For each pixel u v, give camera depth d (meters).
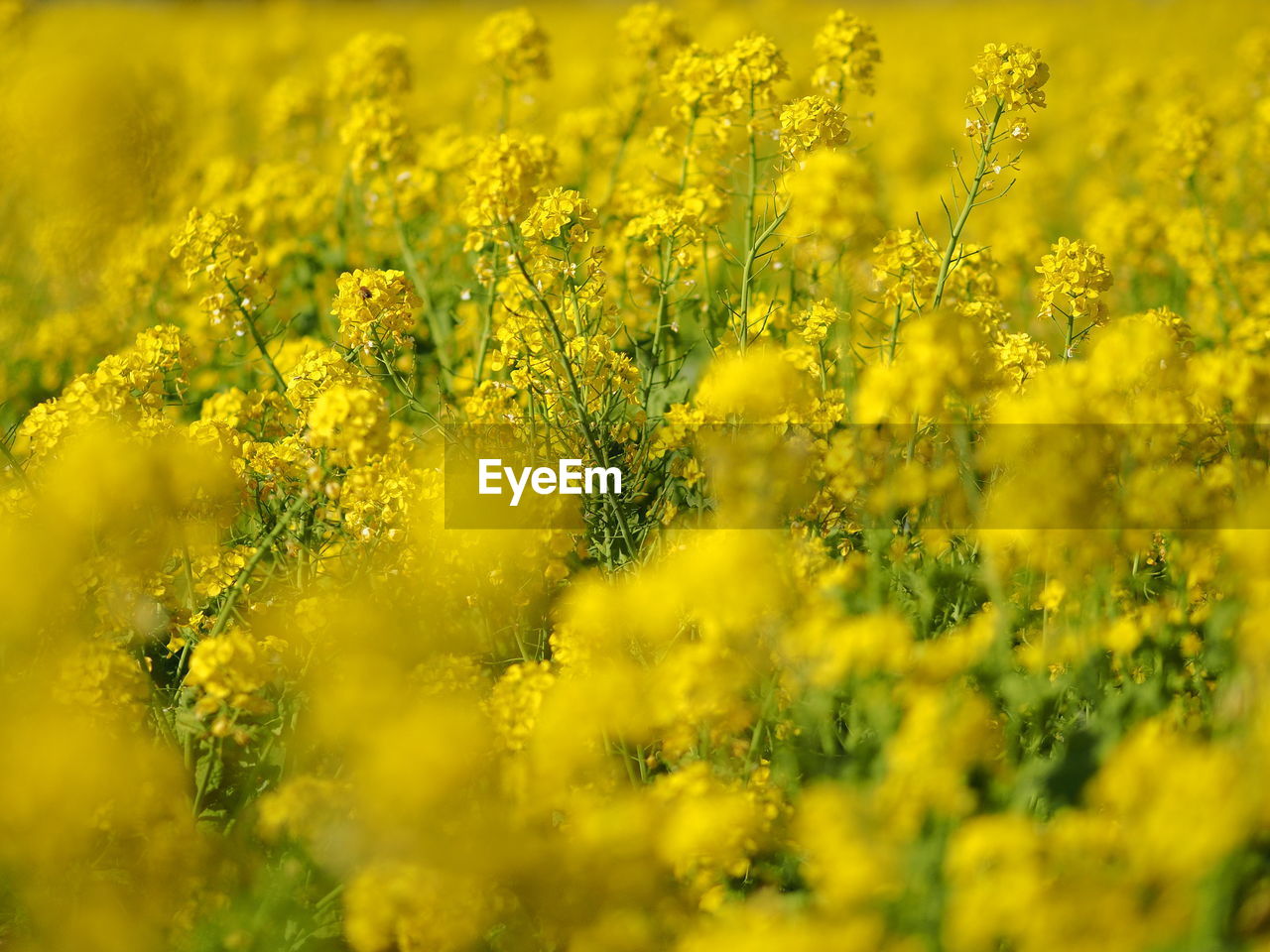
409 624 1.89
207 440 1.91
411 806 1.73
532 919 1.75
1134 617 1.82
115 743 1.79
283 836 1.79
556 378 1.98
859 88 2.17
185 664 1.89
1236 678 1.74
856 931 1.67
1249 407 1.90
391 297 1.98
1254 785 1.64
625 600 1.82
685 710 1.78
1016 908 1.65
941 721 1.72
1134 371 1.83
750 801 1.76
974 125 1.95
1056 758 1.78
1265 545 1.76
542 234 1.95
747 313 2.02
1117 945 1.65
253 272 2.04
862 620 1.77
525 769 1.77
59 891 1.75
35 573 1.82
